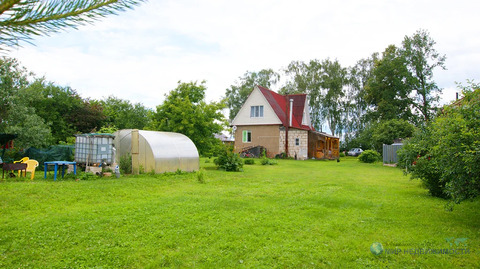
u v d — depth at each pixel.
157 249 5.46
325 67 49.56
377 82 41.47
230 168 19.56
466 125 6.45
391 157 26.31
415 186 12.91
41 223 6.74
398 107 40.03
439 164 7.31
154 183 12.73
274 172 19.06
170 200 9.43
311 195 10.64
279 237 6.11
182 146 17.31
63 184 11.40
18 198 9.11
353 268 4.79
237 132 38.03
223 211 8.16
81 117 29.19
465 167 6.18
